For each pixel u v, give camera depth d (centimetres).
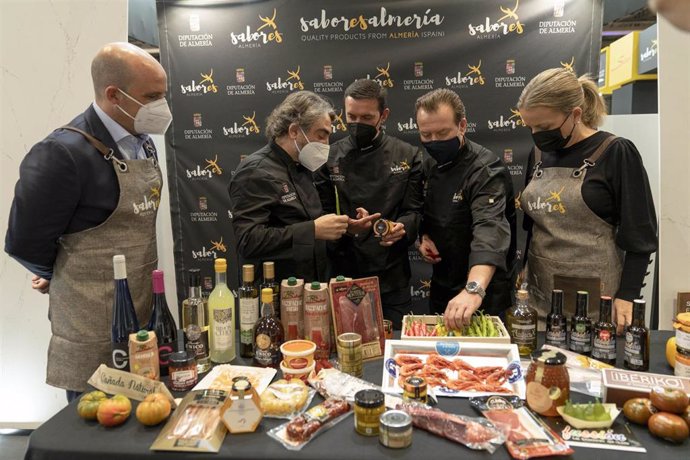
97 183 157
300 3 266
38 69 240
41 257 158
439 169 213
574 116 175
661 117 212
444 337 154
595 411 114
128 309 145
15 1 237
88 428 118
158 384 127
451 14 262
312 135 189
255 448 109
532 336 154
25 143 244
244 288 156
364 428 112
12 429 272
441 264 222
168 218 287
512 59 263
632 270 170
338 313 153
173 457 107
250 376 140
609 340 146
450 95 196
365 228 205
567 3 257
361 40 267
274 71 271
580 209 178
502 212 192
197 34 271
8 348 257
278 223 194
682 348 132
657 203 272
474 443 106
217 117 277
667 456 103
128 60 158
